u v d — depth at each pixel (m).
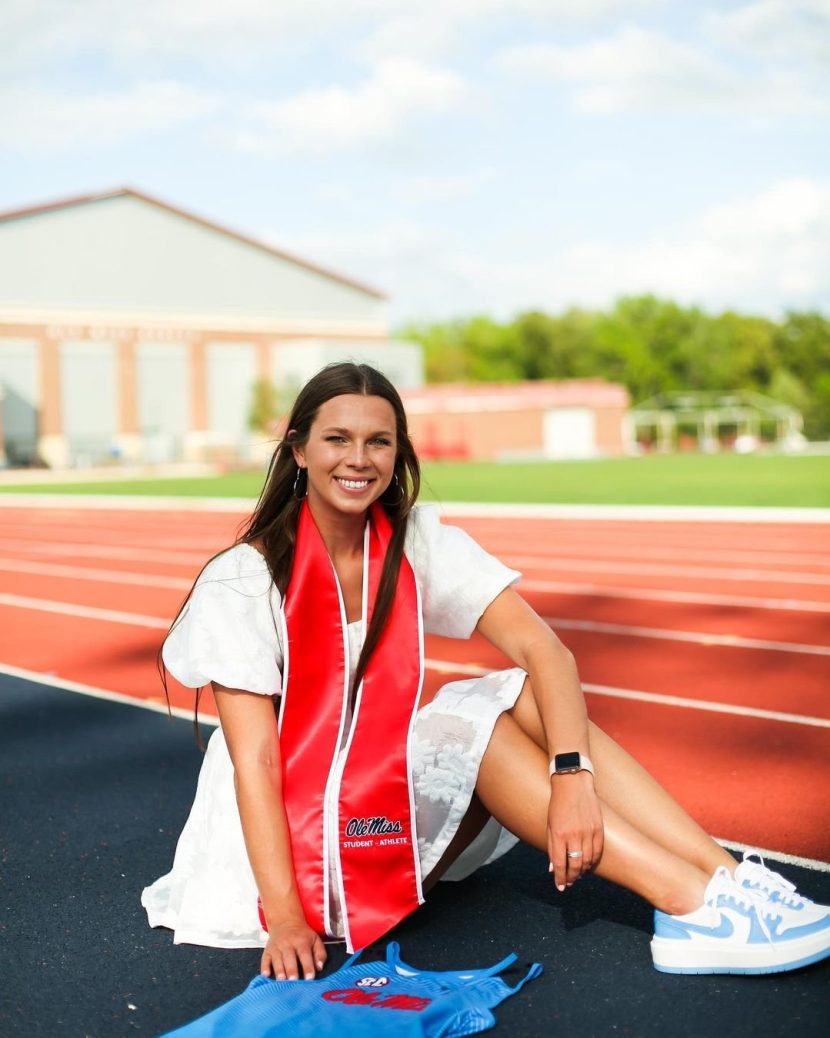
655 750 4.61
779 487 26.62
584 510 20.44
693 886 2.54
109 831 3.75
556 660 2.70
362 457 2.60
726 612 8.61
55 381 53.28
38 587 11.02
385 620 2.69
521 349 93.75
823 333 93.62
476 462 51.88
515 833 2.69
